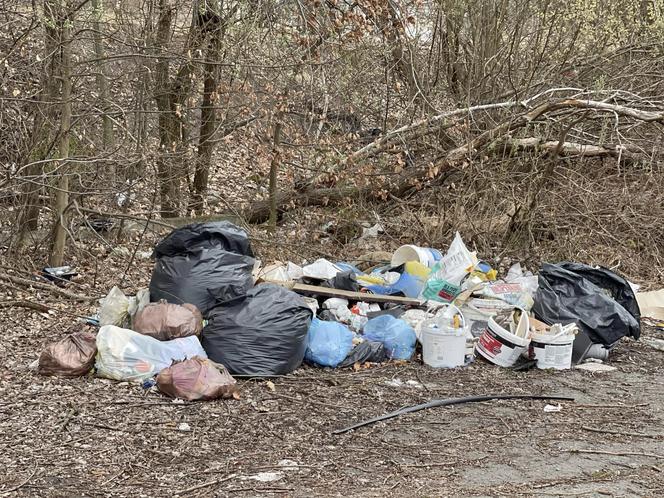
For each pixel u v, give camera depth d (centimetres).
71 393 556
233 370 606
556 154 1004
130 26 977
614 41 1120
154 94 969
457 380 631
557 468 466
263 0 934
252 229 1023
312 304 717
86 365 589
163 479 432
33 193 873
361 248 1033
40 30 880
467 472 456
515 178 1055
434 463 469
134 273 910
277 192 1091
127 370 579
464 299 749
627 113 966
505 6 1135
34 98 866
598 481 447
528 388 619
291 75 977
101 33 862
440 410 565
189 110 1027
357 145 1094
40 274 863
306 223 1066
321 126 997
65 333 702
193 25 987
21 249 902
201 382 555
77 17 892
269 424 521
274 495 416
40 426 499
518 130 1056
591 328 693
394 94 1123
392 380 623
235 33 963
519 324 674
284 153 998
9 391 556
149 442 482
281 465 457
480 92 1131
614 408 580
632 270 999
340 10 979
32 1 825
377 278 805
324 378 620
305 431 512
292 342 621
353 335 682
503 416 557
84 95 944
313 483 434
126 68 1004
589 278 753
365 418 541
